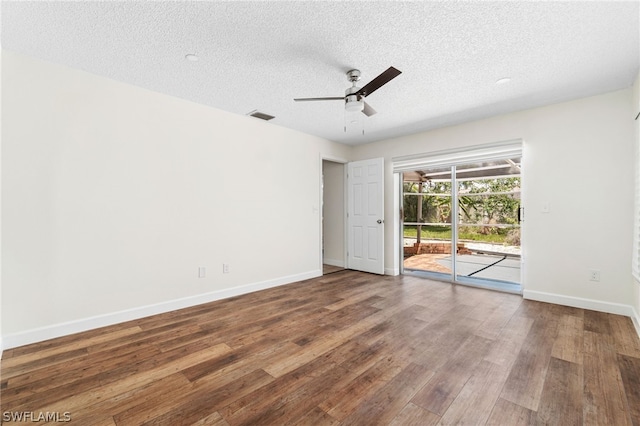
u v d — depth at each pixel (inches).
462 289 155.3
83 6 69.3
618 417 58.2
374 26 77.1
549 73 102.7
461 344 90.7
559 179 129.5
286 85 113.2
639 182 100.8
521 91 117.9
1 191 87.7
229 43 85.2
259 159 156.0
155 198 119.0
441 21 74.9
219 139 139.3
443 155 167.5
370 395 65.9
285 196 169.6
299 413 60.1
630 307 113.5
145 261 116.3
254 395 66.0
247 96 124.2
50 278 95.7
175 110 124.6
